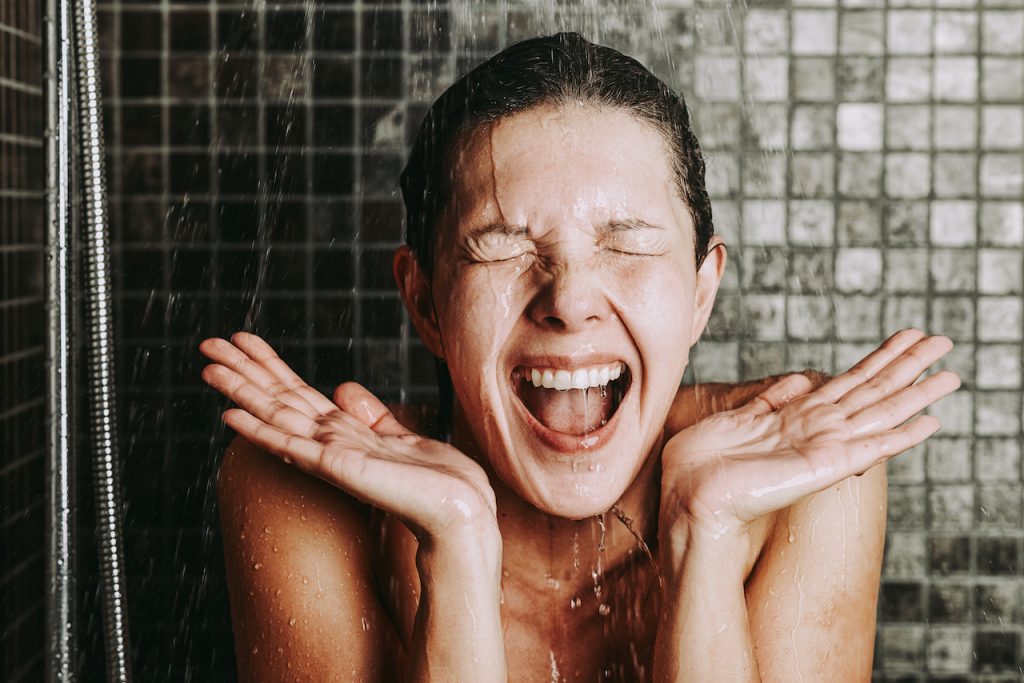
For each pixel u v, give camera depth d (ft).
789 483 2.49
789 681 2.65
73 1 2.86
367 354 5.68
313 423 2.61
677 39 5.63
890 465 5.71
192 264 5.65
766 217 5.68
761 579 2.73
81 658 5.49
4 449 4.60
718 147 5.66
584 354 2.46
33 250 5.03
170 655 5.65
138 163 5.62
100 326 2.92
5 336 4.65
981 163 5.64
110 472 2.94
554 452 2.56
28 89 5.00
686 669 2.49
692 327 2.87
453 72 5.62
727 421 2.69
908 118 5.64
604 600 2.85
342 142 5.64
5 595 4.58
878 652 5.73
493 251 2.46
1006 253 5.65
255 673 2.69
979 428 5.67
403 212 5.65
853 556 2.77
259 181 5.64
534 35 5.62
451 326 2.56
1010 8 5.59
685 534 2.52
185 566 5.66
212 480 5.65
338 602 2.64
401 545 2.80
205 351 2.71
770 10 5.63
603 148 2.45
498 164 2.45
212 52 5.61
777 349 5.71
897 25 5.61
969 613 5.70
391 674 2.66
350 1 5.60
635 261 2.47
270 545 2.69
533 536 2.80
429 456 2.61
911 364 2.74
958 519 5.69
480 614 2.45
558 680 2.87
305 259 5.66
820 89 5.64
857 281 5.70
